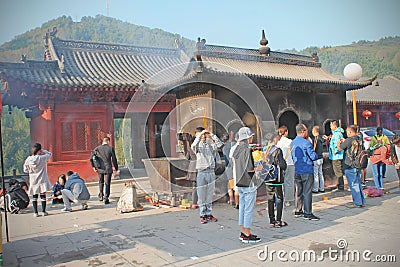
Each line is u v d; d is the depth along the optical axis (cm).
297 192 580
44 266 404
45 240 510
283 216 594
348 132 649
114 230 550
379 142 817
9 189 730
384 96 2317
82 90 1234
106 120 1316
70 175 789
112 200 847
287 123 894
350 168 637
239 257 406
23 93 1218
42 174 687
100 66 1576
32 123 1530
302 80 814
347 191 804
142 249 450
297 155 569
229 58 917
